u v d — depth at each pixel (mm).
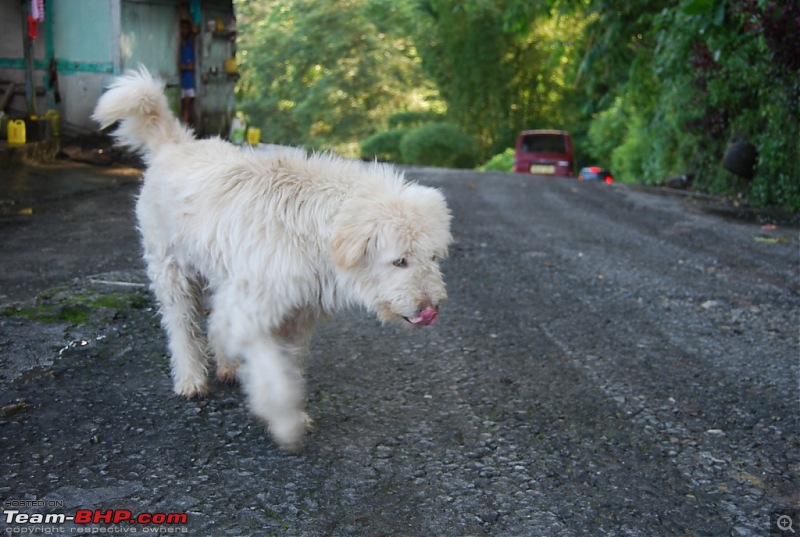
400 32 37906
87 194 10227
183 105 15766
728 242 10031
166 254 4066
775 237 10586
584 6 18672
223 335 3654
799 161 13414
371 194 3531
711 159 17250
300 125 38500
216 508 3182
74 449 3562
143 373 4488
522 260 8250
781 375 5098
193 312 4211
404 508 3297
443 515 3264
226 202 3643
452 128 34031
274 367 3586
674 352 5477
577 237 9914
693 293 7113
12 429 3689
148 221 4109
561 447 3945
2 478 3275
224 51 17469
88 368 4473
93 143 13594
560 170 23266
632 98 19859
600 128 29781
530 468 3711
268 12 42312
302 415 3969
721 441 4102
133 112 4199
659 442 4062
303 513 3199
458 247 8711
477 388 4648
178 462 3527
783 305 6809
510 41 34281
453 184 15945
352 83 37281
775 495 3584
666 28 15539
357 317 5801
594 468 3750
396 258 3402
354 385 4578
